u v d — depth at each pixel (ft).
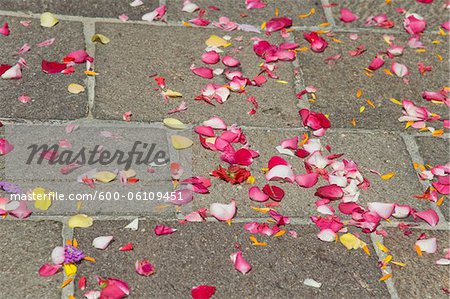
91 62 10.78
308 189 9.25
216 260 8.33
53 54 10.89
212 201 8.99
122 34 11.39
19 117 9.80
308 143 9.78
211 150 9.60
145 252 8.33
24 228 8.46
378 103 10.69
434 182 9.52
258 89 10.67
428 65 11.51
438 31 12.27
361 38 11.87
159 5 12.08
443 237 8.91
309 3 12.50
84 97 10.21
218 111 10.23
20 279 7.93
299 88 10.79
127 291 7.84
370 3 12.64
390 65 11.42
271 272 8.27
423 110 10.48
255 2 12.24
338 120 10.32
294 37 11.73
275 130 10.03
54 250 8.16
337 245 8.63
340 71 11.17
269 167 9.38
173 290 7.98
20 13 11.57
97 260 8.18
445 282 8.41
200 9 12.09
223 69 10.92
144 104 10.22
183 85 10.59
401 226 8.96
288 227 8.78
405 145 10.06
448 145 10.14
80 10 11.78
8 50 10.85
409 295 8.23
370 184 9.44
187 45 11.32
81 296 7.82
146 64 10.88
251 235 8.63
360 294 8.16
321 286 8.18
